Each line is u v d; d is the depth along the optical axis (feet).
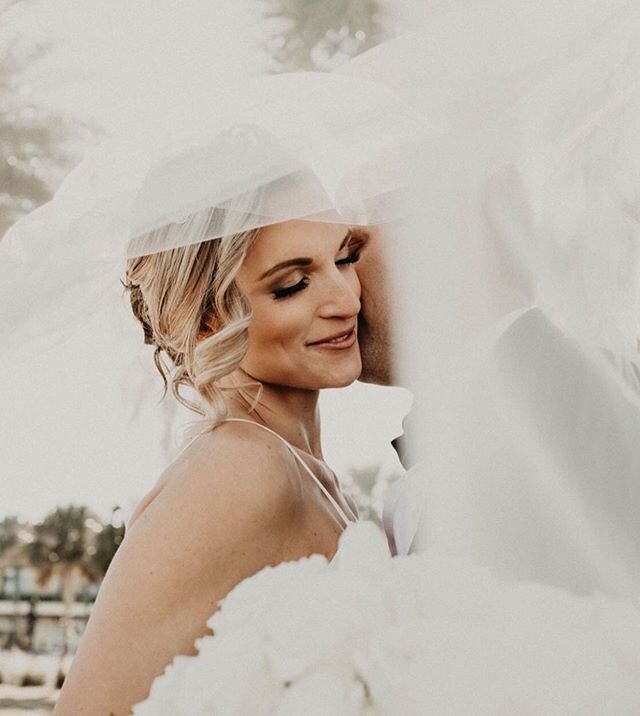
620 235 5.13
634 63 5.21
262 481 5.76
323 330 6.19
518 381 4.62
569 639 3.96
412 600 4.15
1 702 24.16
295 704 3.97
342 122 5.50
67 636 26.21
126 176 6.07
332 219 5.77
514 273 4.91
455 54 5.14
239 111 5.91
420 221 4.96
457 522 4.49
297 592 4.24
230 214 5.88
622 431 4.58
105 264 6.22
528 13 5.15
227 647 4.17
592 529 4.43
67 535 25.39
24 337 6.21
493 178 4.98
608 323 5.07
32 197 6.15
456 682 3.86
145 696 5.33
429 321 4.83
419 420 4.81
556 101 5.09
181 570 5.49
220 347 6.00
